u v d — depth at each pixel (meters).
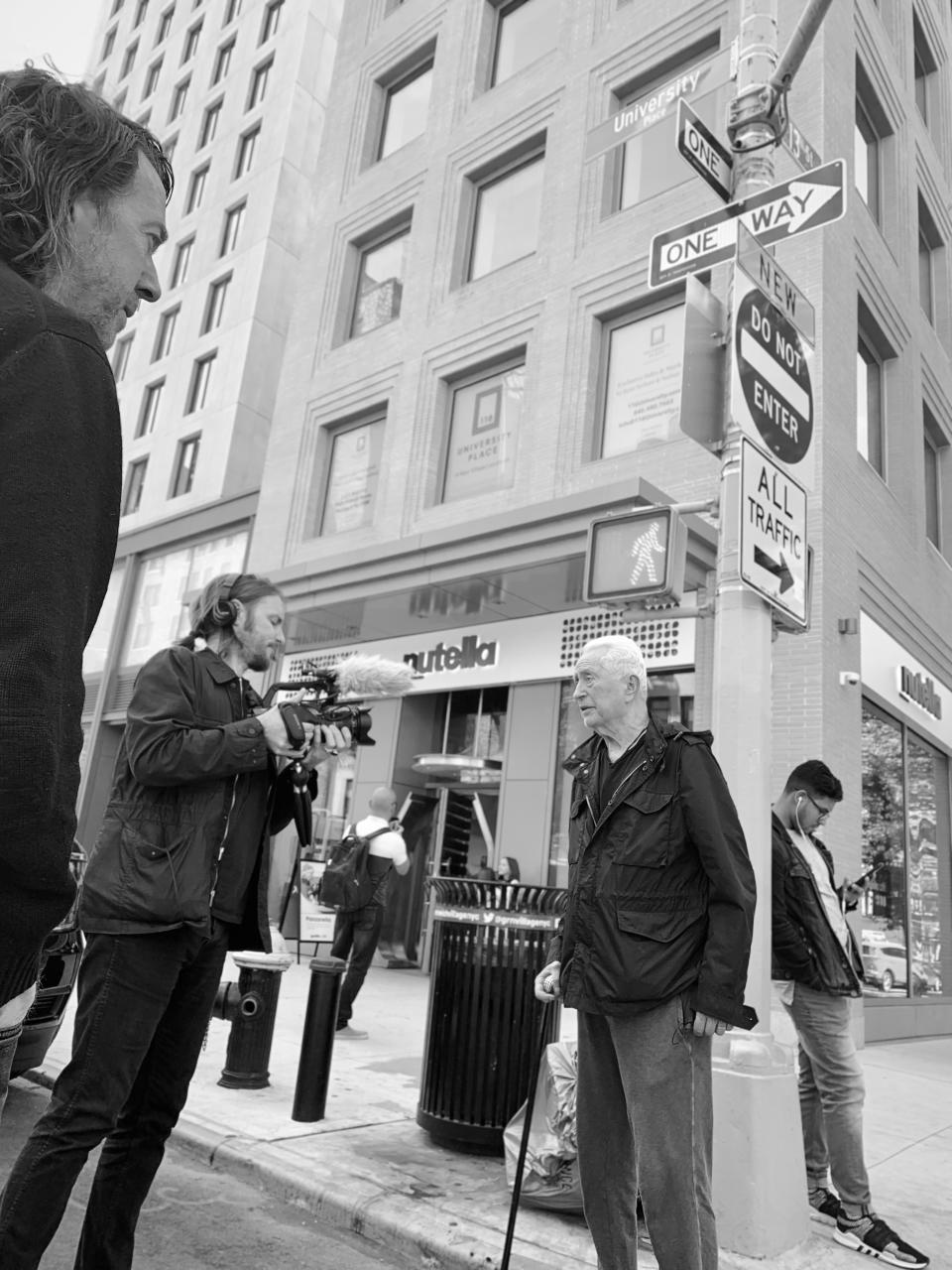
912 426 12.17
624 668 2.91
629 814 2.73
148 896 2.22
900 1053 8.66
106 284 1.28
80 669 1.04
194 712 2.53
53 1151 2.08
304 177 24.45
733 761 3.94
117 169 1.25
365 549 11.27
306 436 15.12
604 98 12.47
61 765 0.97
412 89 16.16
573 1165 3.50
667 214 11.05
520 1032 4.14
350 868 6.77
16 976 0.99
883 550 10.66
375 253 15.62
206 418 22.73
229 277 24.16
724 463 4.31
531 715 10.87
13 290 1.10
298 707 2.47
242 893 2.54
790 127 5.13
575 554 9.38
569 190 12.30
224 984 5.16
